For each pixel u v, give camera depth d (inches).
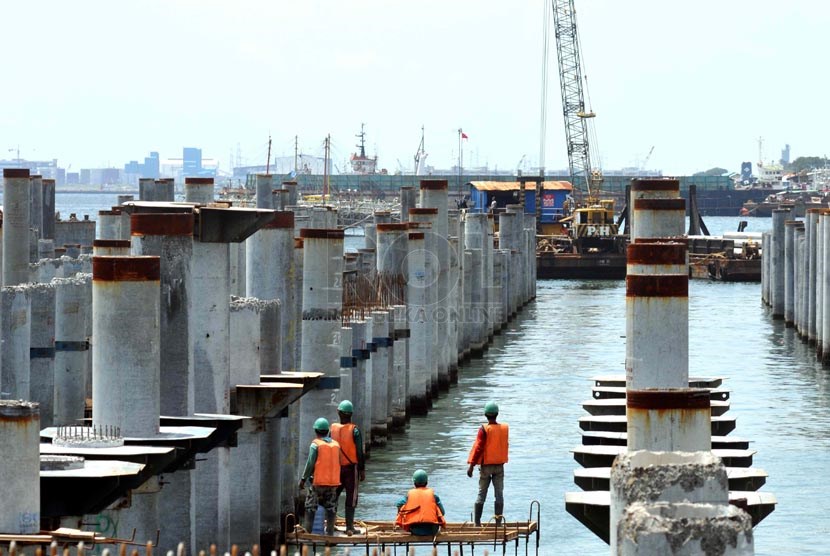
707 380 1711.4
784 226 4165.8
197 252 1162.0
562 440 2121.1
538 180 6934.1
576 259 6038.4
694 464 719.1
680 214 1579.7
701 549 588.7
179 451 1011.3
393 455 2011.6
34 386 1373.0
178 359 1098.7
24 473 839.1
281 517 1493.6
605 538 1072.2
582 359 3218.5
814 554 1476.4
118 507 960.9
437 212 2669.8
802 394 2630.4
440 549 1385.3
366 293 2249.0
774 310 4207.7
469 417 2380.7
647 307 1135.0
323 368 1689.2
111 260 1011.3
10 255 2331.4
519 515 1617.9
